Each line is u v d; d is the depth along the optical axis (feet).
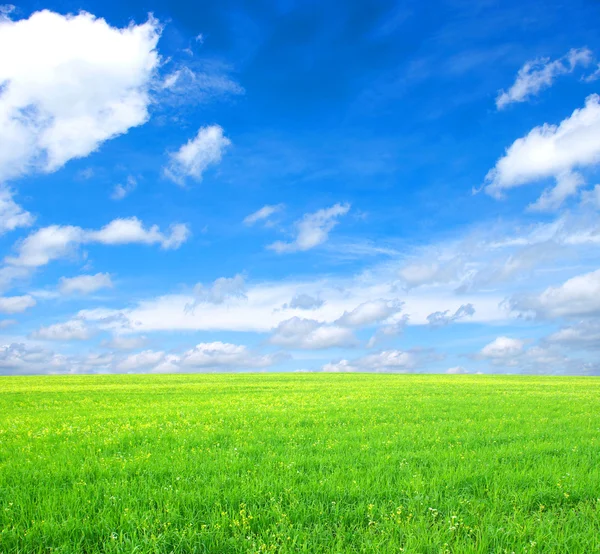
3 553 22.91
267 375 213.25
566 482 33.17
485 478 34.09
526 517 27.45
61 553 22.79
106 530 25.31
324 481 32.91
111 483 32.86
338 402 87.56
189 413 70.79
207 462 38.45
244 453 42.45
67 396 106.22
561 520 26.78
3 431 55.67
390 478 33.99
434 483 32.91
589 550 23.20
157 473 35.42
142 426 57.47
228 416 66.74
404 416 67.82
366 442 47.70
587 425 60.29
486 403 85.66
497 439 50.08
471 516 27.35
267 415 67.97
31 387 137.28
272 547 22.54
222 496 30.30
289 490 30.71
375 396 100.94
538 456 41.37
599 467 37.73
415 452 42.91
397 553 22.90
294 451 43.24
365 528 25.64
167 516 26.86
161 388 128.98
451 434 52.65
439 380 174.60
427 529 25.49
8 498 29.91
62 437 51.80
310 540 24.16
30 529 25.03
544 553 22.80
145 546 23.30
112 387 134.51
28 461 39.04
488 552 23.31
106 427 58.59
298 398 96.48
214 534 24.63
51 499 29.55
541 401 90.07
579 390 124.88
